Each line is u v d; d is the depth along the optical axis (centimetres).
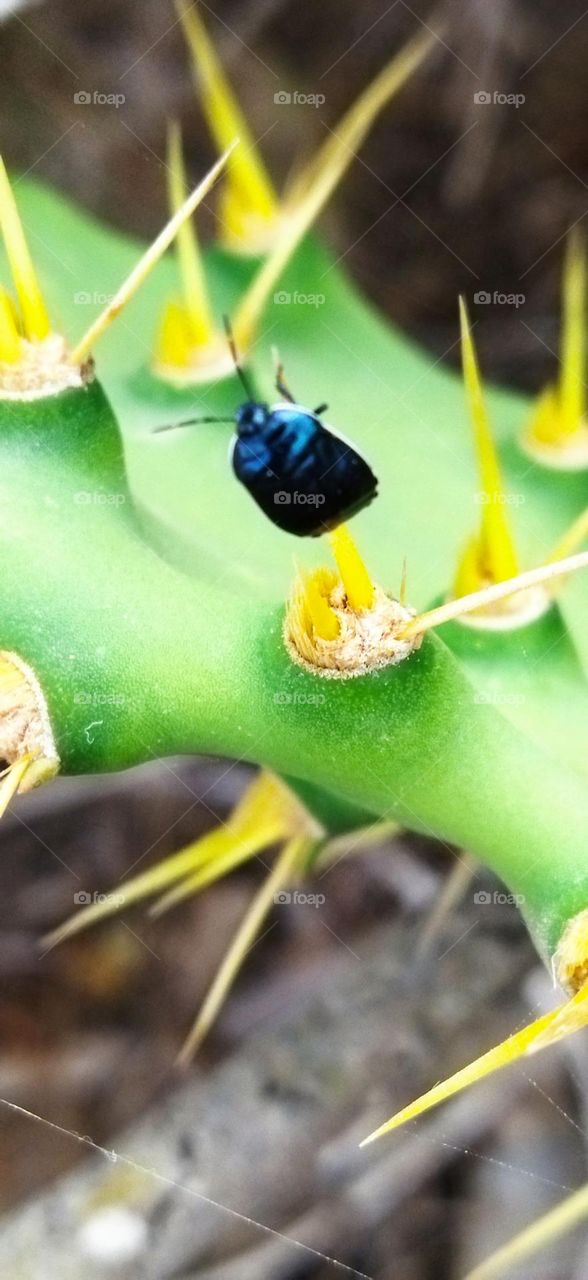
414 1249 21
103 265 18
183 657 12
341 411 17
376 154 29
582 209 29
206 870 18
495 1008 23
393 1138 21
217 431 16
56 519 12
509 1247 16
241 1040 24
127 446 16
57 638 12
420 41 28
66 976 25
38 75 29
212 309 18
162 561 13
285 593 14
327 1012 23
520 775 13
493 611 14
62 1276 20
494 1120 21
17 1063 24
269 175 30
